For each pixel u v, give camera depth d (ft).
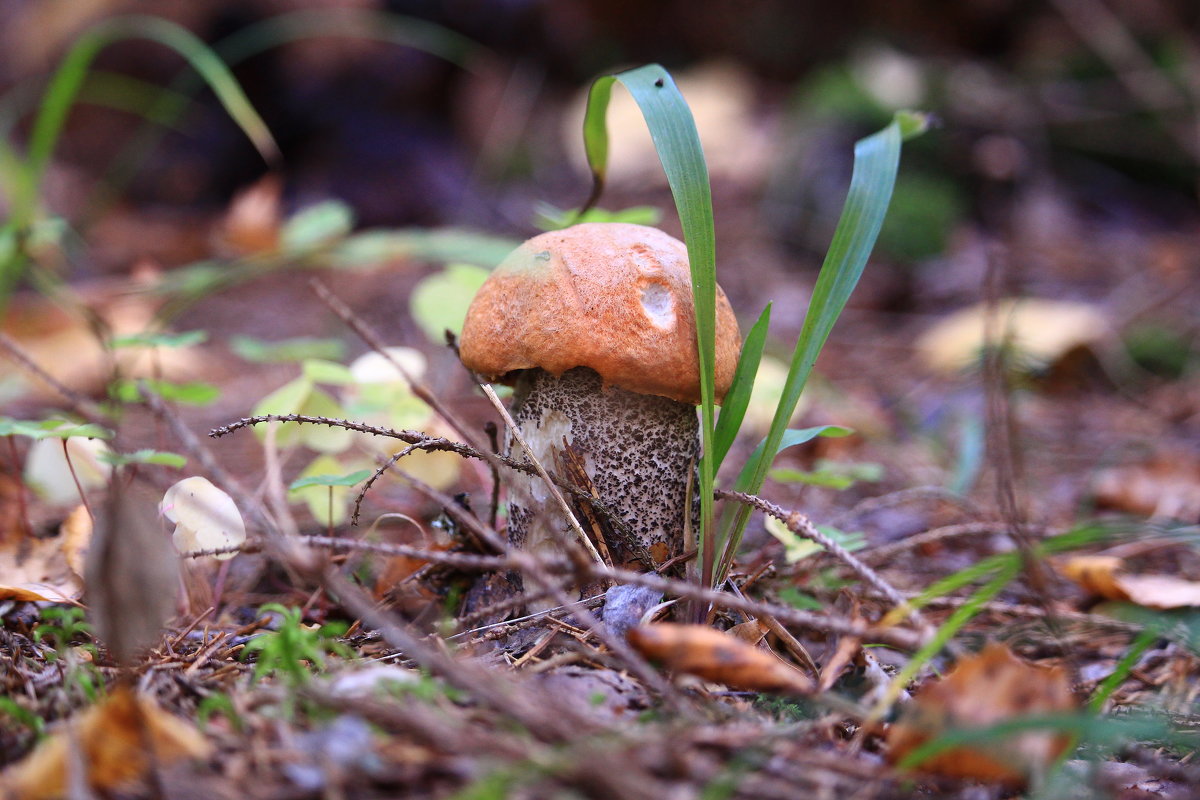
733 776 1.27
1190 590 1.81
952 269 4.05
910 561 1.97
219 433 1.54
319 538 1.43
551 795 1.25
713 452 1.53
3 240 2.06
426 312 1.98
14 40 4.46
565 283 1.52
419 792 1.26
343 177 4.51
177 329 3.46
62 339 2.72
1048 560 1.89
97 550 1.32
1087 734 1.34
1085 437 2.71
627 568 1.56
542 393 1.56
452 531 1.66
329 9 4.36
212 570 1.75
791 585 1.73
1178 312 3.50
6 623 1.56
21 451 2.16
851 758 1.36
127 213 4.50
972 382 2.78
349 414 1.81
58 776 1.26
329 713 1.32
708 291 1.50
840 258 1.55
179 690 1.41
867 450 2.59
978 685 1.34
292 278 4.09
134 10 4.29
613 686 1.42
